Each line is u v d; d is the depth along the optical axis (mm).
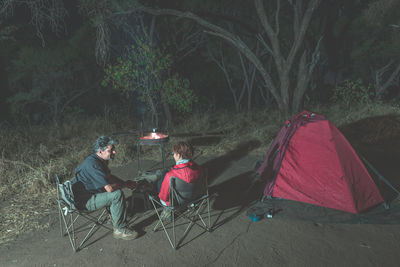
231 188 5027
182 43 14445
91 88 18297
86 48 16406
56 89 17484
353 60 15688
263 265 3014
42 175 5141
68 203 3275
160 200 3668
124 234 3504
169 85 9305
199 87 18641
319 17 13773
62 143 7969
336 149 4211
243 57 17562
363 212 3930
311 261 3049
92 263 3117
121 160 6504
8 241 3562
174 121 10945
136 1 9594
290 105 10320
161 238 3535
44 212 4246
